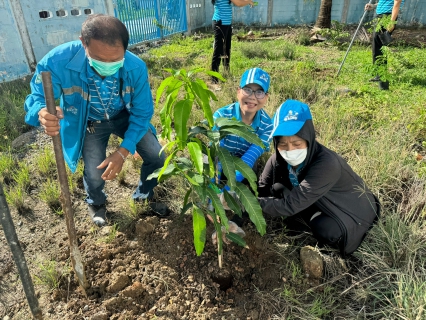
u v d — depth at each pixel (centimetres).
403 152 331
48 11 637
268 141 287
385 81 533
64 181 180
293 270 236
